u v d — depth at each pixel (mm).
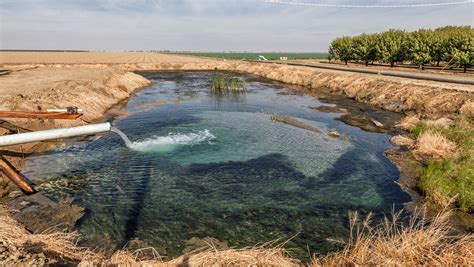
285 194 12109
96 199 11266
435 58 49031
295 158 16203
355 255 6668
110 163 14898
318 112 29125
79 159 15281
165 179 13250
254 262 6645
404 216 10547
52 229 9016
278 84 52000
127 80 44906
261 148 17750
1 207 10086
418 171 14516
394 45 57594
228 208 10922
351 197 11961
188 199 11516
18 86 26500
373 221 10211
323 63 83250
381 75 42531
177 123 23547
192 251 7738
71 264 6320
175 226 9680
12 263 5723
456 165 12734
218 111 29047
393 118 26078
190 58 121562
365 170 14719
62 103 22438
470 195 10633
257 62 87562
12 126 16438
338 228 9758
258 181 13266
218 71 80375
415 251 6434
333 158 16312
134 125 22656
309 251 8508
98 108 26375
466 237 6723
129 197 11516
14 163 13977
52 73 41281
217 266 6449
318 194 12164
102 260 6957
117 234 9094
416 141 18500
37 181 12570
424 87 28922
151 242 8758
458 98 24141
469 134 16781
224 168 14641
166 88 45906
